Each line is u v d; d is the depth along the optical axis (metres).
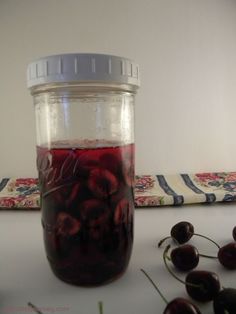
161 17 0.72
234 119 0.78
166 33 0.73
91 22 0.71
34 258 0.26
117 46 0.72
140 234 0.32
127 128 0.23
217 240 0.30
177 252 0.23
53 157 0.21
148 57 0.73
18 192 0.52
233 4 0.73
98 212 0.20
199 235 0.30
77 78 0.18
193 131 0.77
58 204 0.21
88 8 0.70
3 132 0.72
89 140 0.22
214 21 0.74
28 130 0.72
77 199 0.20
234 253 0.23
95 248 0.21
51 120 0.22
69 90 0.21
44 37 0.70
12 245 0.30
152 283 0.22
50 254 0.22
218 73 0.76
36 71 0.19
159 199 0.44
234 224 0.35
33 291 0.21
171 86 0.75
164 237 0.31
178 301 0.17
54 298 0.20
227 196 0.45
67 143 0.22
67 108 0.22
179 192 0.49
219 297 0.18
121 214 0.21
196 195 0.45
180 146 0.77
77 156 0.20
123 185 0.21
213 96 0.76
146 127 0.75
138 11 0.71
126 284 0.22
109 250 0.21
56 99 0.22
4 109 0.71
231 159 0.78
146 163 0.76
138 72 0.21
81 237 0.20
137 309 0.19
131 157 0.23
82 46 0.72
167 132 0.76
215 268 0.24
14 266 0.25
